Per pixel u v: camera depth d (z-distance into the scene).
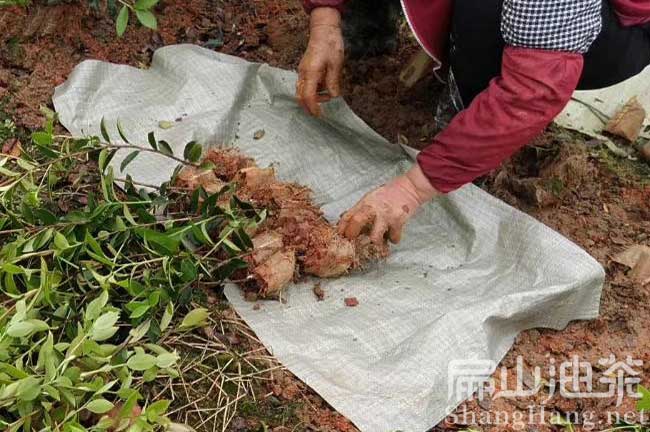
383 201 1.92
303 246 1.96
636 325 2.10
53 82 2.41
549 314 2.03
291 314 1.93
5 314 1.59
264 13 2.75
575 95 2.62
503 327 1.98
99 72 2.39
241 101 2.42
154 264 1.87
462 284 2.05
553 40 1.72
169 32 2.64
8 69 2.41
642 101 2.62
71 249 1.74
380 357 1.85
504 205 2.17
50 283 1.67
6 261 1.70
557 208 2.36
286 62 2.65
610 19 1.96
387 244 2.06
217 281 1.94
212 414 1.75
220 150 2.14
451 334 1.89
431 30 2.11
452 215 2.20
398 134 2.50
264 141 2.35
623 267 2.22
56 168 2.00
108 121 2.29
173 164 2.19
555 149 2.43
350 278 2.04
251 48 2.68
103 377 1.65
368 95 2.58
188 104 2.36
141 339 1.78
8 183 2.00
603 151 2.52
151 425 1.60
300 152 2.34
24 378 1.49
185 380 1.80
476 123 1.80
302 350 1.85
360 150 2.36
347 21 2.53
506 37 1.78
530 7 1.70
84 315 1.66
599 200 2.39
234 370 1.83
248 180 2.04
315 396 1.81
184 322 1.77
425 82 2.61
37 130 2.27
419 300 1.98
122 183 2.12
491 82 1.82
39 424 1.60
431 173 1.87
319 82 2.18
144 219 1.85
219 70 2.44
